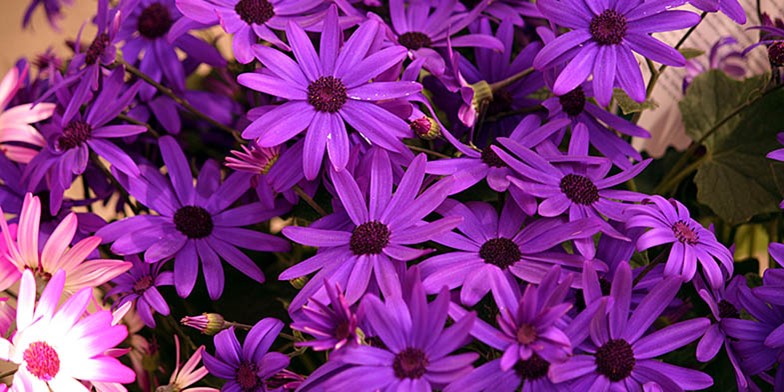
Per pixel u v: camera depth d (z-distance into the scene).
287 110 0.59
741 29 0.70
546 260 0.58
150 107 0.68
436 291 0.57
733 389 0.63
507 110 0.66
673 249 0.57
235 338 0.59
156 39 0.69
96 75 0.63
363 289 0.57
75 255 0.59
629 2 0.61
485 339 0.54
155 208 0.63
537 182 0.60
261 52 0.59
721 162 0.71
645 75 0.71
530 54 0.66
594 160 0.60
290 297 0.67
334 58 0.60
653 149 0.75
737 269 0.70
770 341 0.56
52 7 0.82
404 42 0.65
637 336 0.56
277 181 0.60
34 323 0.56
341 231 0.58
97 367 0.57
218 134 0.71
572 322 0.55
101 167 0.67
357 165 0.60
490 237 0.59
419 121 0.60
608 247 0.59
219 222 0.63
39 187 0.66
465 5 0.70
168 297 0.67
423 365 0.54
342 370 0.55
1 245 0.58
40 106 0.67
